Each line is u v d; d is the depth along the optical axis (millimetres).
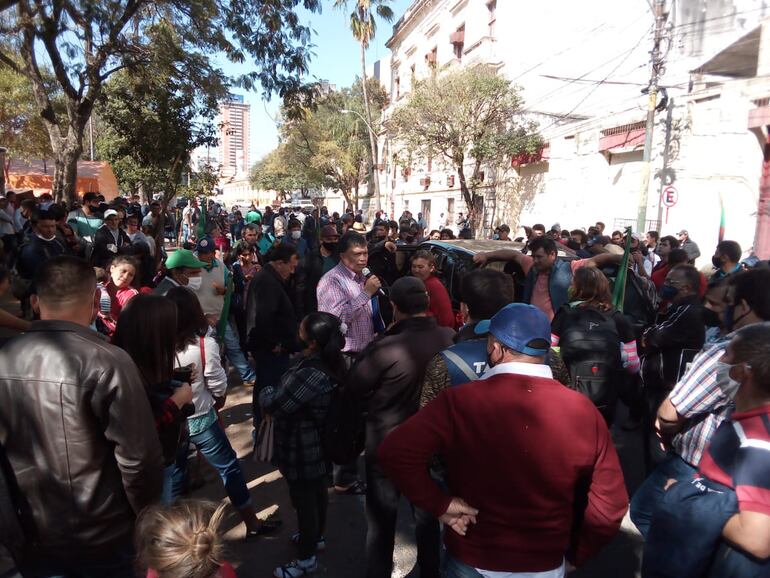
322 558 3289
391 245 6988
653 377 3707
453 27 25984
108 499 1915
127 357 1961
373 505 2828
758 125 9984
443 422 1808
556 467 1722
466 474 1787
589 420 1767
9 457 1855
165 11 10586
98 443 1883
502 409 1749
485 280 2643
